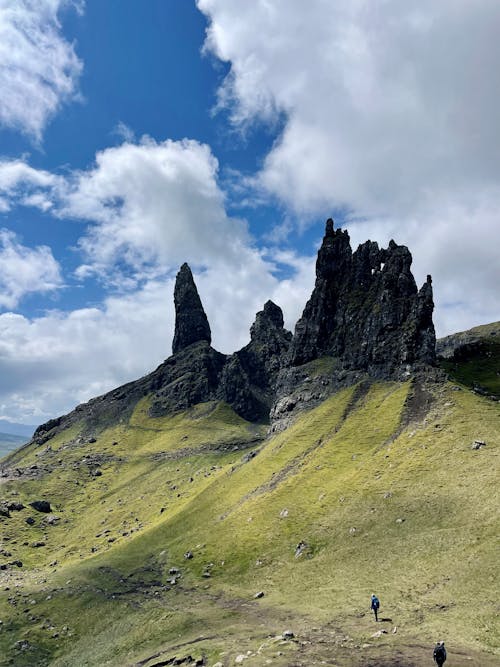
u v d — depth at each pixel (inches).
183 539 4576.8
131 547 4830.2
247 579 3459.6
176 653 2304.4
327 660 1706.4
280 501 4434.1
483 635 1731.1
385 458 4345.5
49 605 3900.1
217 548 4114.2
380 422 5137.8
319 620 2327.8
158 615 3213.6
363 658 1685.5
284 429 6569.9
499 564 2297.0
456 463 3730.3
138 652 2728.8
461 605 2065.7
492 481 3248.0
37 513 7780.5
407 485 3720.5
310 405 6702.8
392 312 6594.5
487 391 5231.3
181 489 7185.0
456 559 2541.8
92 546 5797.2
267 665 1734.7
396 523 3302.2
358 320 7268.7
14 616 3814.0
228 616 2837.1
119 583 4040.4
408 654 1662.2
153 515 6200.8
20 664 3161.9
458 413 4557.1
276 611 2711.6
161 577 3971.5
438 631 1850.4
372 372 6333.7
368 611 2292.1
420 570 2596.0
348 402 5959.6
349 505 3826.3
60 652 3223.4
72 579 4313.5
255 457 6146.7
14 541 6742.1
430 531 2999.5
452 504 3208.7
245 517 4443.9
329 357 7549.2
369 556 3043.8
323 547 3464.6
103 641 3142.2
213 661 1985.7
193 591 3535.9
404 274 6820.9
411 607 2186.3
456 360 6560.0
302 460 5152.6
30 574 5187.0
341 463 4675.2
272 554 3671.3
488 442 3863.2
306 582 3053.6
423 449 4188.0
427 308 6254.9
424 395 5226.4
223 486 5649.6
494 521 2768.2
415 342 6043.3
